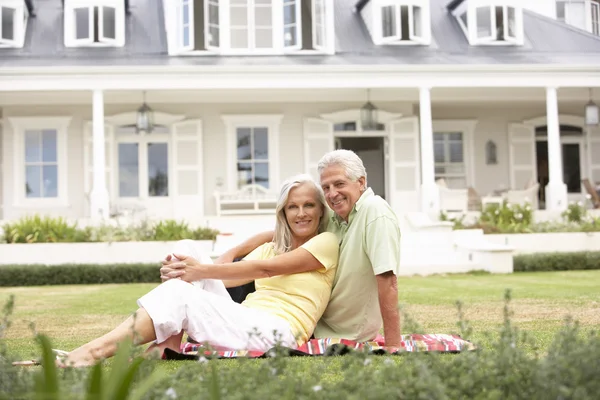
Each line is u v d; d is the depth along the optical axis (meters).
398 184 19.22
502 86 17.28
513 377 2.66
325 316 4.43
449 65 16.94
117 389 2.03
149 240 14.44
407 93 18.70
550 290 9.29
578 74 17.38
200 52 18.17
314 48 18.45
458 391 2.64
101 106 16.47
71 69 16.22
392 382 2.69
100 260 13.95
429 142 16.97
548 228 15.75
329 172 4.25
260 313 4.11
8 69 16.11
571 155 21.02
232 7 18.59
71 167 18.70
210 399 2.48
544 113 20.64
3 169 18.44
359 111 19.16
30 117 18.50
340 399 2.50
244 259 4.54
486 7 19.48
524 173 20.42
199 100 18.69
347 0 21.11
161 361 3.97
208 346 3.27
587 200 19.61
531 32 20.19
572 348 2.90
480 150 20.45
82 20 18.58
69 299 9.46
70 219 15.73
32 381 2.80
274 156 19.19
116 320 6.96
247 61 17.80
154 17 19.72
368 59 17.95
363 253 4.22
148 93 17.83
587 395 2.45
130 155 19.08
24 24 18.72
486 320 6.30
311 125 19.17
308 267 4.21
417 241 14.90
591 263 13.89
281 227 4.45
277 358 3.04
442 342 4.22
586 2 23.86
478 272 13.42
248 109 19.17
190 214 18.66
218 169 19.11
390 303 4.09
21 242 14.20
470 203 18.66
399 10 19.06
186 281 4.14
